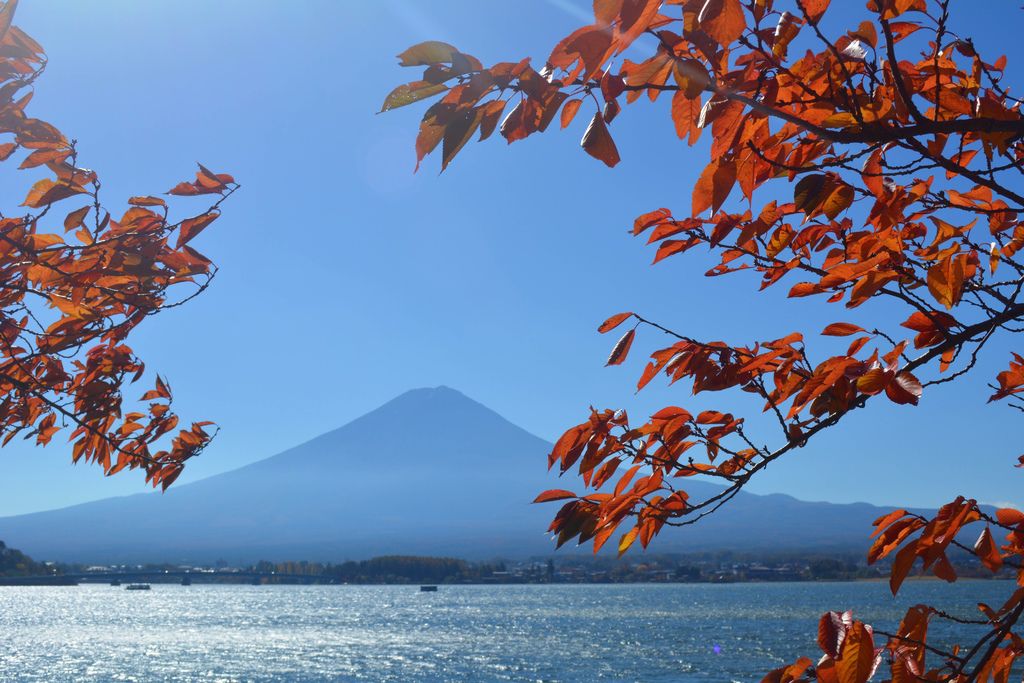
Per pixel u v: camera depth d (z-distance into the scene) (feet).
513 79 6.62
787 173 9.08
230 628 558.56
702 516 10.28
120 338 15.79
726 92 6.86
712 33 6.14
